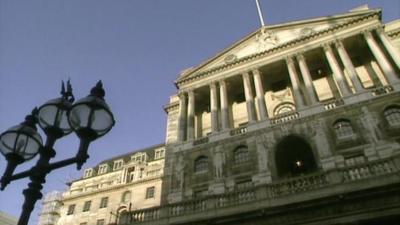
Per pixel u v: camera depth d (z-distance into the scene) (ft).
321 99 96.94
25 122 22.62
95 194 175.22
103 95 22.25
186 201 77.71
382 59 88.07
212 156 91.97
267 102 105.60
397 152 69.36
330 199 62.49
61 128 22.29
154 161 180.65
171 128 111.96
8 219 147.23
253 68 106.83
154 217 78.48
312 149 79.46
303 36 103.35
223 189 82.64
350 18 103.19
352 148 75.15
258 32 116.98
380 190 59.57
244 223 68.44
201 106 119.03
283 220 65.41
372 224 60.13
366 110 79.87
